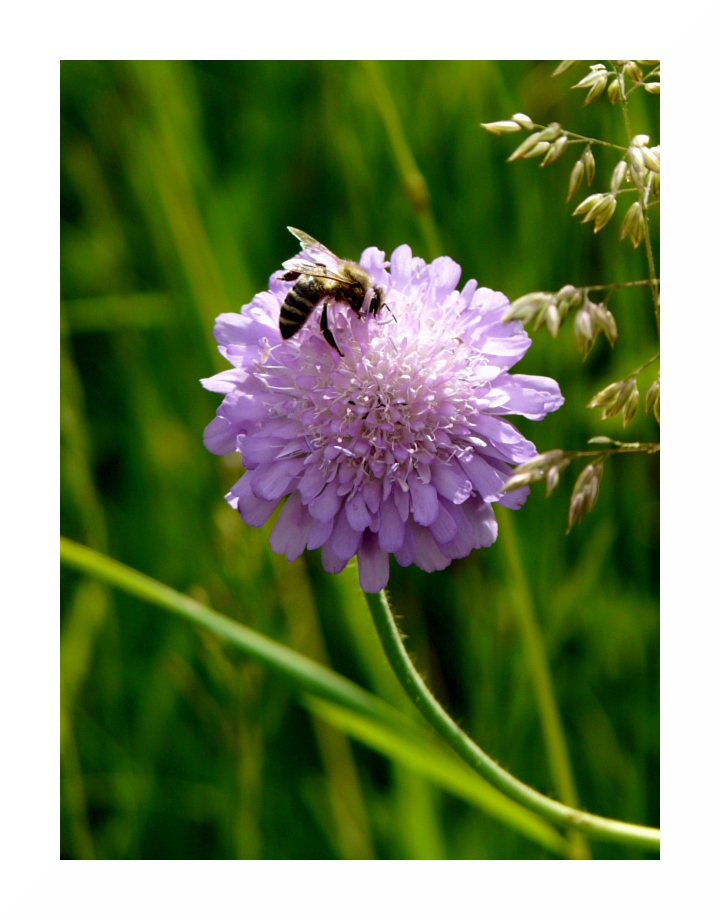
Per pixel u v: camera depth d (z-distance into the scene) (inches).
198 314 17.7
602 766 17.1
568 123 17.8
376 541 15.6
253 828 16.8
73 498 17.5
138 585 16.3
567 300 15.1
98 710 17.4
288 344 15.7
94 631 17.4
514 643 17.2
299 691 17.0
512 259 17.8
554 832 16.4
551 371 17.6
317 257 15.9
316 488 15.5
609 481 17.5
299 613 17.3
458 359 15.7
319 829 17.1
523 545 17.4
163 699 17.4
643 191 15.4
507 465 15.7
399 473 15.6
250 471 15.7
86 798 17.2
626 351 17.6
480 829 17.0
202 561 17.6
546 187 17.8
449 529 15.5
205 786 17.3
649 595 17.3
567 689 17.2
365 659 17.3
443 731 15.5
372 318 15.8
